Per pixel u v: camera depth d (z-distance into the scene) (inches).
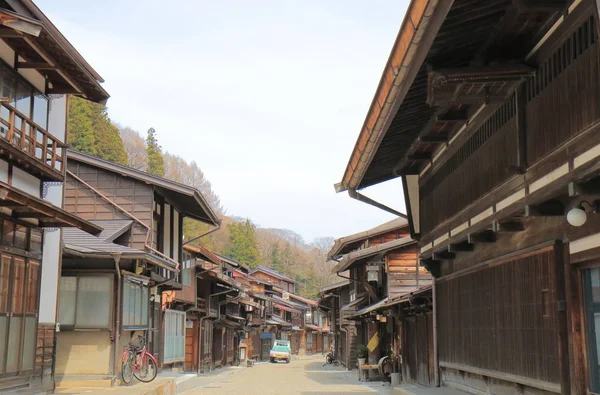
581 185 266.2
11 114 465.4
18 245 508.7
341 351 1894.7
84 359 709.9
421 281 969.5
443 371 581.3
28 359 524.4
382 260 1008.9
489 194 391.9
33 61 506.6
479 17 297.7
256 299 2279.8
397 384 872.3
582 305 308.0
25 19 417.7
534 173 317.7
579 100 269.1
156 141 2822.3
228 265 1990.7
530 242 362.9
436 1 228.8
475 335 470.6
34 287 536.7
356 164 465.7
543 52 307.6
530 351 359.3
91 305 713.6
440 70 321.7
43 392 545.6
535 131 318.7
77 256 686.5
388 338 1042.1
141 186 910.4
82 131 1809.8
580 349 306.3
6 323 481.4
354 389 854.5
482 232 422.6
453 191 486.0
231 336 1846.7
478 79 321.7
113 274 719.7
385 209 600.7
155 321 975.0
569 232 311.1
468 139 444.5
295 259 4690.0
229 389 860.6
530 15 288.4
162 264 780.6
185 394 776.3
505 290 402.6
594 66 254.4
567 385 313.3
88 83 554.3
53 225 536.1
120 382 701.9
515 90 337.7
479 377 476.1
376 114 355.9
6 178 486.6
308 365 2026.3
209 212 1011.9
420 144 529.3
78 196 892.6
